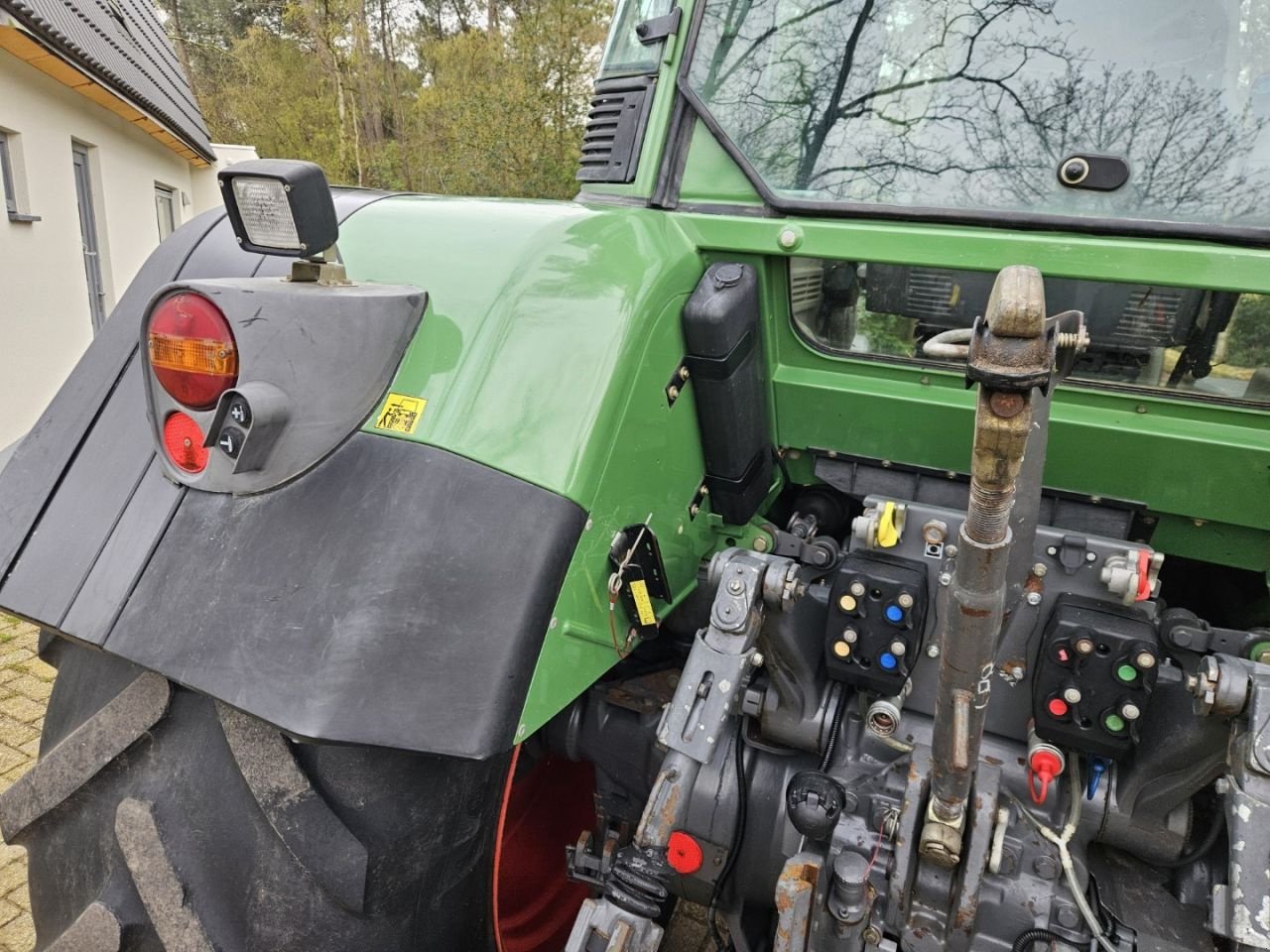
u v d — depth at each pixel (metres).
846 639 1.36
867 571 1.35
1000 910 1.29
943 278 1.42
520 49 15.59
